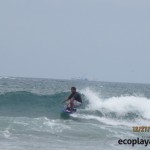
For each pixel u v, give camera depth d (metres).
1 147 50.72
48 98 91.38
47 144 54.66
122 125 74.38
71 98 81.75
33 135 59.19
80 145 55.75
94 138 61.16
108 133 64.94
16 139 56.03
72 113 80.94
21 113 82.94
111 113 84.19
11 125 62.88
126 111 86.00
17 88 166.62
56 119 74.94
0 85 195.38
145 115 86.19
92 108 85.75
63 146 54.25
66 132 62.75
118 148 55.75
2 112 83.12
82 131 64.19
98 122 75.75
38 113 83.38
